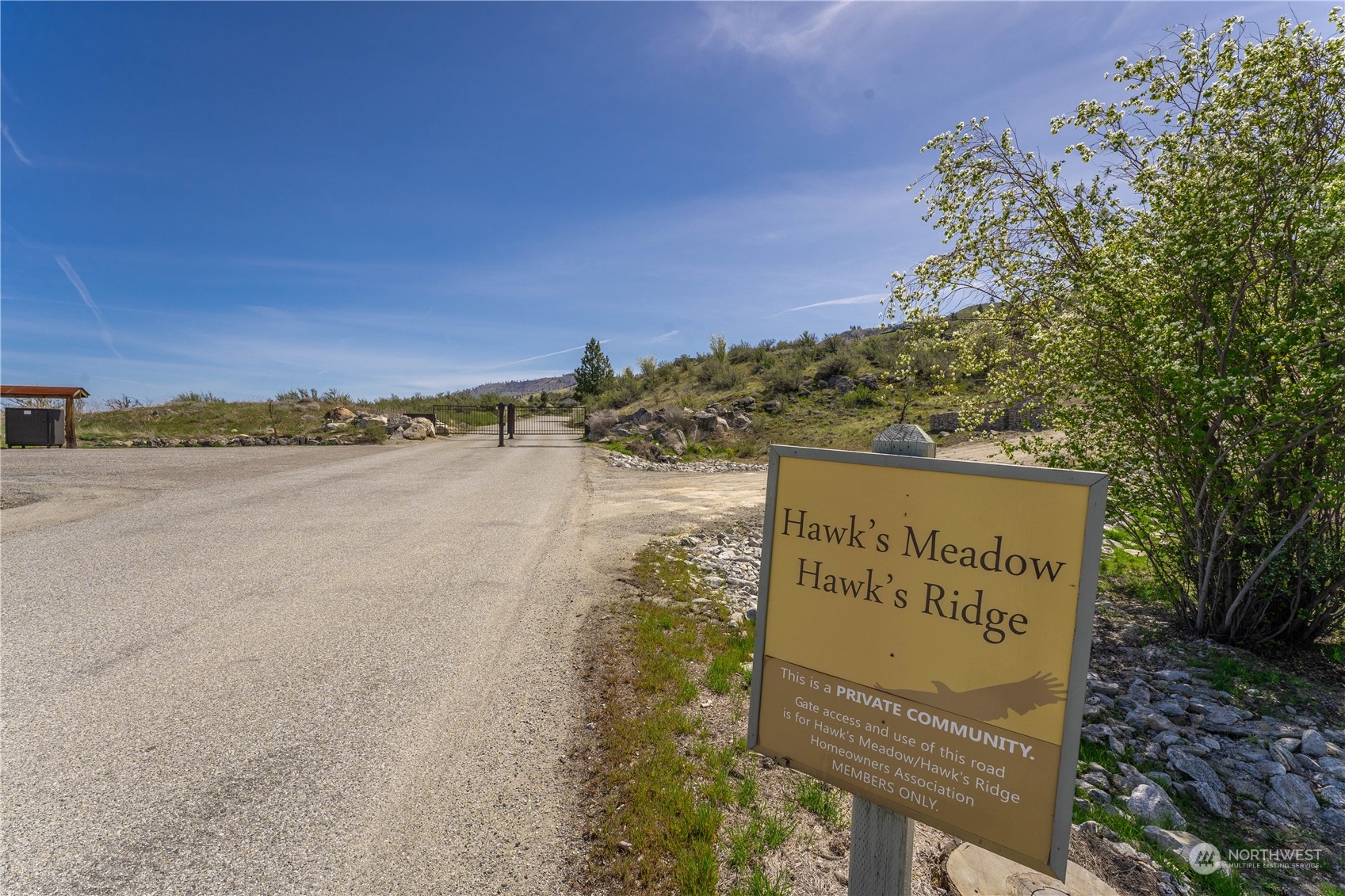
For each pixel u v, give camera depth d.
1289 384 4.67
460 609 6.15
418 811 3.20
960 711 1.94
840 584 2.21
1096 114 5.79
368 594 6.50
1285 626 5.77
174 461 16.56
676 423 24.58
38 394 19.62
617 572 7.56
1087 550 1.69
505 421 33.94
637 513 11.41
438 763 3.62
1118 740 4.31
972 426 7.32
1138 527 6.26
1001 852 1.85
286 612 5.95
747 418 24.84
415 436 25.53
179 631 5.42
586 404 36.97
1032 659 1.80
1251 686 5.18
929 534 2.00
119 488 12.12
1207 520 5.73
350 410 27.59
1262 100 4.84
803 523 2.31
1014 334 6.68
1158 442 5.52
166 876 2.71
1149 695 5.05
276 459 17.61
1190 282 5.03
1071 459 6.14
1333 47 4.48
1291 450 4.95
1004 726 1.85
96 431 22.30
